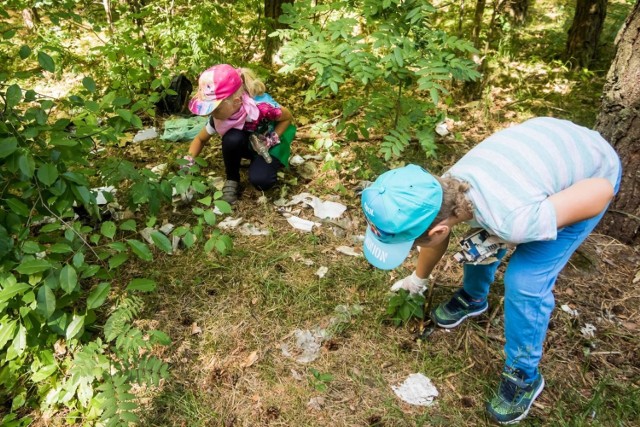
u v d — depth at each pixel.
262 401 1.97
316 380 2.04
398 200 1.44
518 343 1.80
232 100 2.72
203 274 2.51
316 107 4.02
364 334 2.23
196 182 2.34
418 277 2.19
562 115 3.98
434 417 1.93
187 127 3.51
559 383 2.05
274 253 2.63
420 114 2.96
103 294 1.83
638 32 2.46
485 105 3.91
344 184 3.17
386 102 2.93
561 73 4.70
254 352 2.14
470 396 2.00
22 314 1.79
